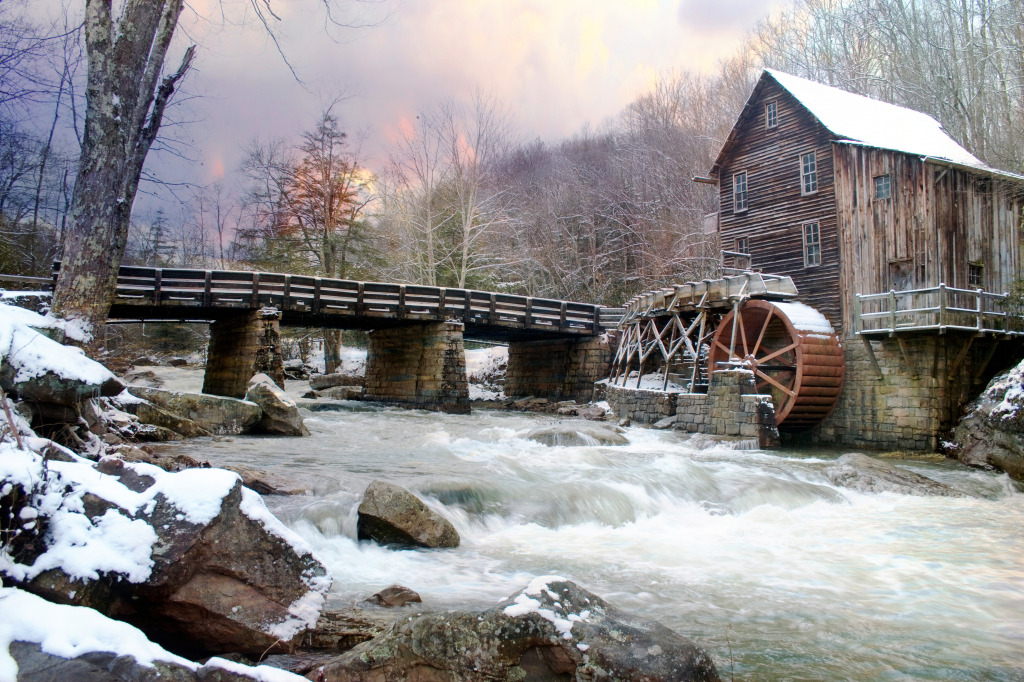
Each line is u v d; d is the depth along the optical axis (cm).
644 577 681
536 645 341
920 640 531
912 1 3077
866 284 1958
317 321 2633
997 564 761
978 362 1792
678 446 1703
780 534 895
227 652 376
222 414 1460
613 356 2802
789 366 1989
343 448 1381
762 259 2311
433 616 360
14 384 771
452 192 4128
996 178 1903
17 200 2077
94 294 1226
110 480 400
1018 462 1445
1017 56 2436
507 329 2778
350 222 3841
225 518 394
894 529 934
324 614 476
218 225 4891
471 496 911
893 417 1795
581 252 4044
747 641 518
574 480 1073
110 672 276
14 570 332
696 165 3644
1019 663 489
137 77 1262
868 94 3359
